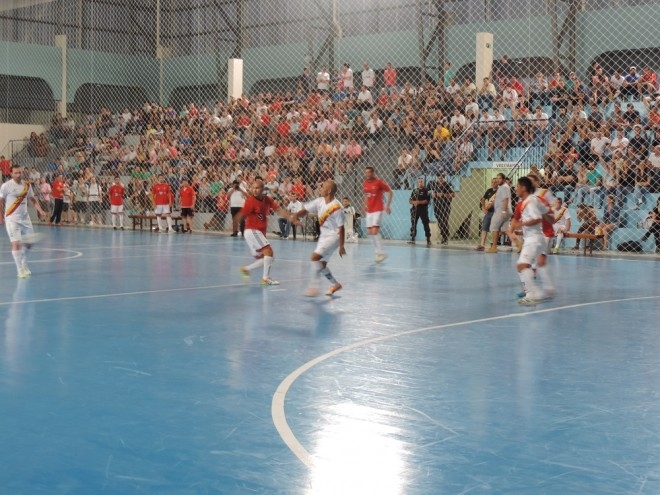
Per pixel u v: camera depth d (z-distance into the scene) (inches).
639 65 1158.3
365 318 392.2
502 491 167.2
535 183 449.4
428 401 238.2
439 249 858.1
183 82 1642.5
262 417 220.2
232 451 191.9
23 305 427.8
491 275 591.5
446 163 1015.0
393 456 189.0
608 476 175.9
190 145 1342.3
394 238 1035.9
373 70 1320.1
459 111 1045.2
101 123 1525.6
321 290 501.0
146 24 1691.7
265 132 1236.5
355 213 994.7
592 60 1176.2
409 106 1089.4
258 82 1557.6
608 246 848.3
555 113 983.6
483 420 218.8
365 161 1103.6
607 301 457.4
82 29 1644.9
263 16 1537.9
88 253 767.7
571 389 253.6
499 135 1010.1
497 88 1145.4
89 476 175.5
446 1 1301.7
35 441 199.3
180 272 595.5
